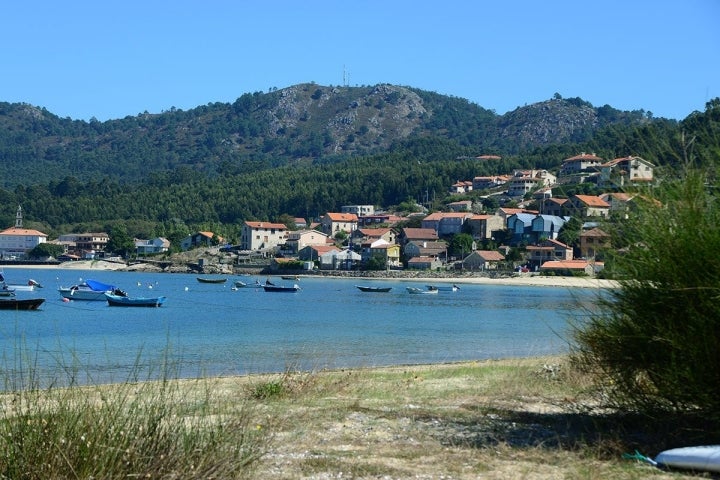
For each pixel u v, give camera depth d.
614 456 11.92
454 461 11.72
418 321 64.19
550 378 21.25
